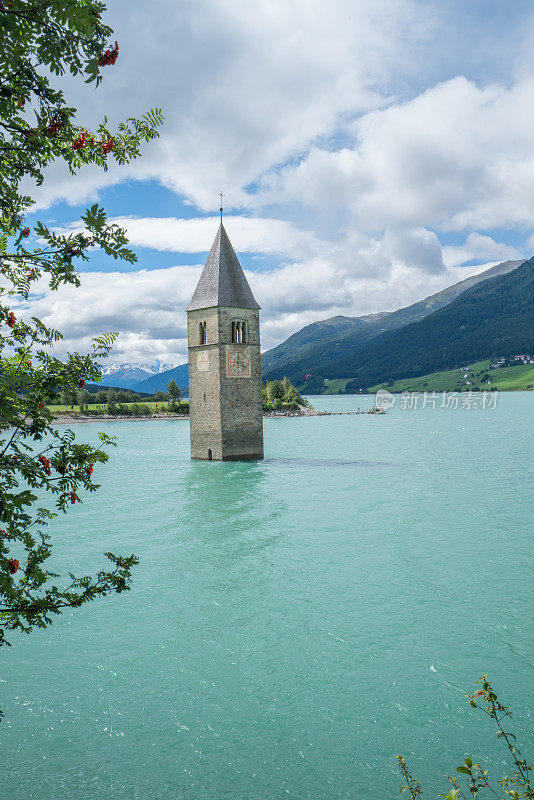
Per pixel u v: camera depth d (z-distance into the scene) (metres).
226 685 18.95
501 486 55.28
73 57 5.46
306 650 21.25
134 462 76.69
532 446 95.88
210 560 31.84
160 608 25.20
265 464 71.06
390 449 92.19
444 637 22.08
